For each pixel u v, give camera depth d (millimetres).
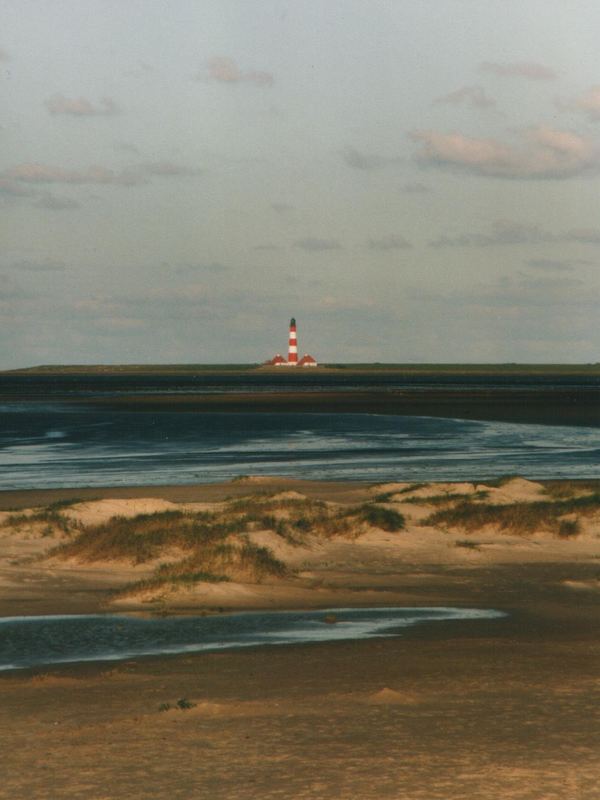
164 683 54406
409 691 51562
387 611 76625
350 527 111625
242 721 45844
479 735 42875
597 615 75062
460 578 90938
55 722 46750
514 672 55938
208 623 71750
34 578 89125
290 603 79688
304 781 37062
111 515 121188
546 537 111438
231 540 99250
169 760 40031
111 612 75875
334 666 58188
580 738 42281
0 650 63938
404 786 36281
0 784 37594
